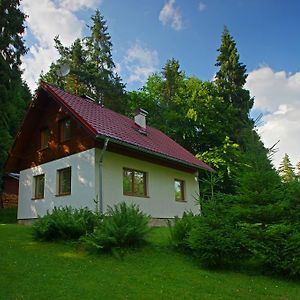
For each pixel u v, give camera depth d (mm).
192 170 20734
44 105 17703
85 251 9617
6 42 23344
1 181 29141
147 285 7129
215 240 8430
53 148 16812
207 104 34219
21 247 9992
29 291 6438
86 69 37469
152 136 20266
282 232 8234
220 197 9602
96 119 15914
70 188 15492
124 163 15664
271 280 8023
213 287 7270
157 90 41062
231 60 37156
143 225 10273
